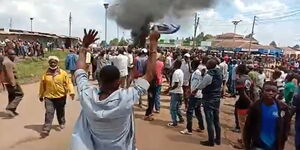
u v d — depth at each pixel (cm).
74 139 295
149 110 1012
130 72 1368
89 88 303
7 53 969
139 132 878
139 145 773
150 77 306
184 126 962
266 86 485
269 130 485
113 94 292
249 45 5041
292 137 931
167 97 1440
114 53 1605
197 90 857
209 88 770
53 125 898
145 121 998
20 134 806
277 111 482
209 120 781
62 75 834
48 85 816
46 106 809
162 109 1189
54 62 829
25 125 888
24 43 3919
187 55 1127
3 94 1312
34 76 2114
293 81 965
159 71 1010
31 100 1227
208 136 795
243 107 757
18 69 2312
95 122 290
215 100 772
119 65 1327
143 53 1131
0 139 762
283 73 1207
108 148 294
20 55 3641
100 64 1628
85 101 293
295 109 591
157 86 1002
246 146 504
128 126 300
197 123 1009
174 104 950
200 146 784
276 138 485
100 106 289
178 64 950
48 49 5281
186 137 854
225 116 1169
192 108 875
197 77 857
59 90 829
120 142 295
